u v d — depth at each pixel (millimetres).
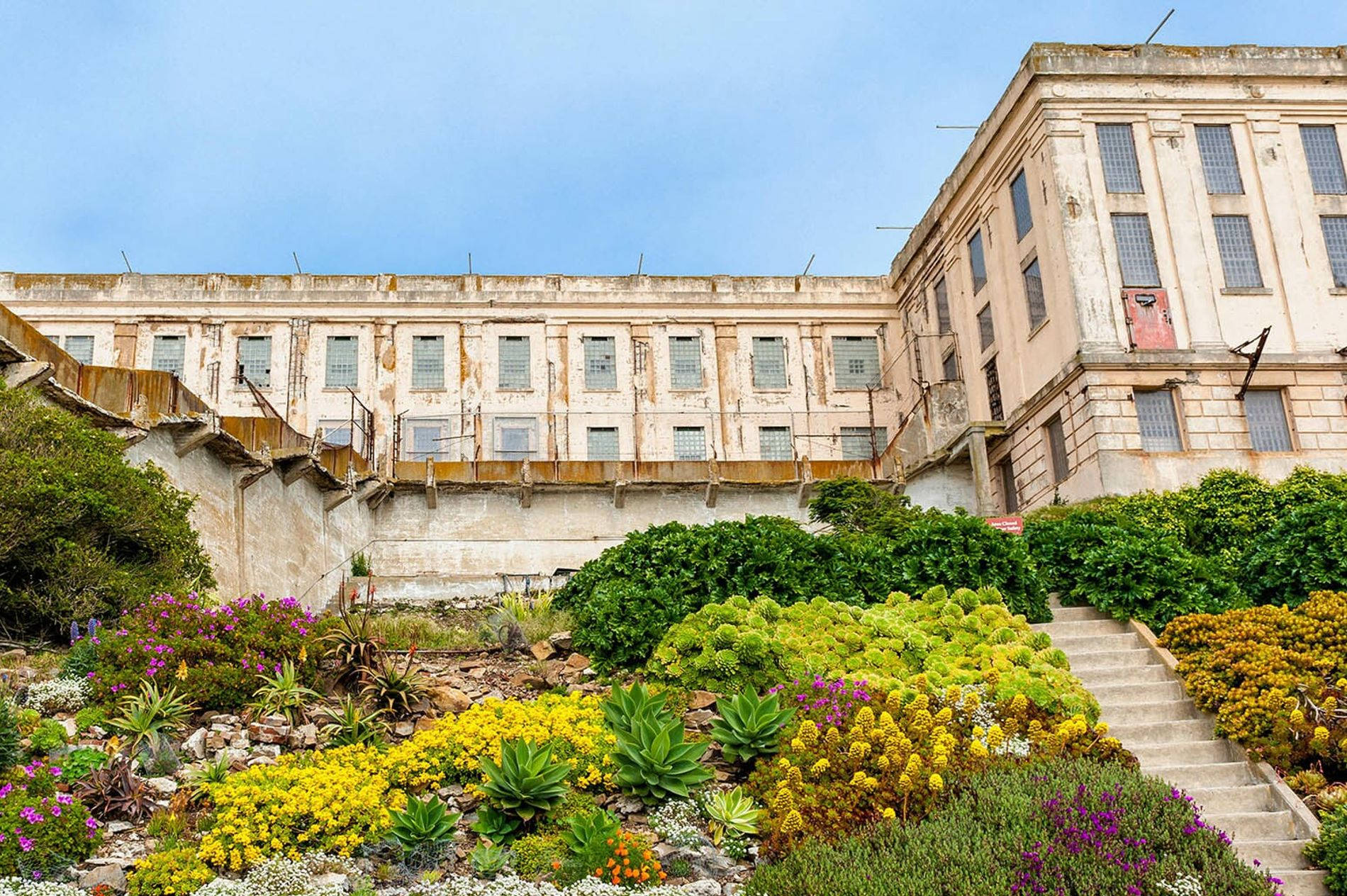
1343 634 12969
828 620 13977
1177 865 8852
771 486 30047
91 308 39406
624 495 29766
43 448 14008
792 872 8898
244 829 8969
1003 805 9469
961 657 13258
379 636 14492
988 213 34781
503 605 17422
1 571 13586
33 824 8484
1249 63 32312
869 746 10531
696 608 14641
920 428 36594
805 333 41594
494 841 9562
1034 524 18406
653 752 10367
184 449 18156
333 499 25234
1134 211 30922
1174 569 15508
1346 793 10625
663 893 8672
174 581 14867
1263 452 29266
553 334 40625
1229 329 30297
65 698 11344
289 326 39812
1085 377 29078
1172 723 12328
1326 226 31766
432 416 39344
